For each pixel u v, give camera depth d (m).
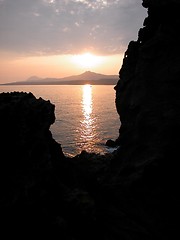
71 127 123.25
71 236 23.58
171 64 33.00
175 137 30.44
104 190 32.41
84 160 43.94
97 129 117.94
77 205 26.05
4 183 24.98
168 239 27.06
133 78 39.84
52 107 33.09
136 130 33.91
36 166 26.80
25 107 30.47
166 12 34.34
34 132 29.23
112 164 36.81
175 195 29.64
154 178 30.84
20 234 23.09
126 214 29.23
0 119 27.77
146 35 39.19
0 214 23.02
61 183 28.83
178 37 33.41
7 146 27.11
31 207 23.89
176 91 31.94
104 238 26.00
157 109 32.53
